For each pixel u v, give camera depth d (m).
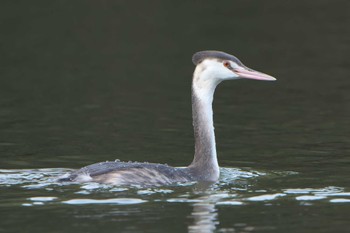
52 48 29.95
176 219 11.55
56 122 19.52
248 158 16.12
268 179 14.19
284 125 19.33
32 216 11.59
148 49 29.95
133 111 20.88
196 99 14.38
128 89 23.69
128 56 28.83
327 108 21.20
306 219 11.70
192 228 11.20
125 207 12.07
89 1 38.75
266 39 31.59
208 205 12.34
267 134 18.39
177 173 13.62
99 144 17.30
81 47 30.23
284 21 35.03
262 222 11.53
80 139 17.77
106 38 31.81
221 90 24.11
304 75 25.70
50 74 25.73
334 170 14.97
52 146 17.05
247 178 14.26
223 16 36.28
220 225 11.38
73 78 25.22
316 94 23.00
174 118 20.08
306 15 36.22
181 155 16.39
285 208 12.24
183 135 18.27
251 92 23.66
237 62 14.32
